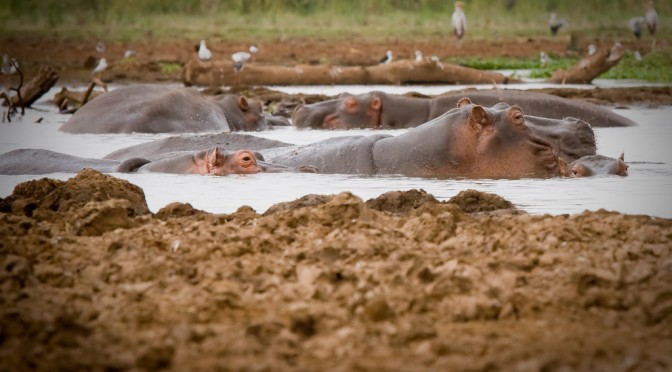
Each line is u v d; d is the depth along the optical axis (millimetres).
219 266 19953
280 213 23578
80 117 53312
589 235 22109
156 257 20531
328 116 51625
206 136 42156
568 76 85812
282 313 17484
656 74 93875
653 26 119500
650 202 29359
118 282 19609
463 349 16016
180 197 30516
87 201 26406
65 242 22109
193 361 15523
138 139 48938
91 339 16406
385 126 50844
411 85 85062
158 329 17031
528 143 34281
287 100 68875
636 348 15844
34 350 15773
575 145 35375
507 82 86500
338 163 35594
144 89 54781
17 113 64062
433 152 34406
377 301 17219
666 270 19531
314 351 15984
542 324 17328
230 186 32562
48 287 19141
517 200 29719
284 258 20641
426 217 23047
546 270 19922
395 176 34594
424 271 19078
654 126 53312
